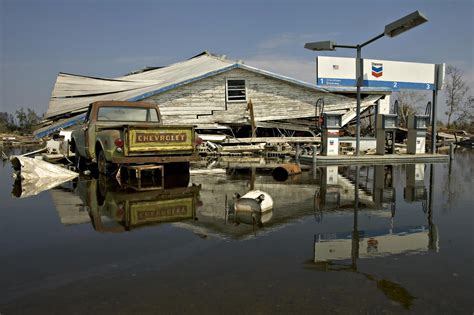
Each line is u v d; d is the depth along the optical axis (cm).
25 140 3356
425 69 1418
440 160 1374
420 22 1061
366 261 296
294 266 284
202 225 411
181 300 229
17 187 704
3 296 237
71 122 1510
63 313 215
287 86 2097
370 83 1339
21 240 358
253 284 252
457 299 229
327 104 2152
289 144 1994
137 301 228
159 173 898
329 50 1291
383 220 438
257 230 390
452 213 477
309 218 447
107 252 320
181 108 1930
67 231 389
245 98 2028
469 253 316
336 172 979
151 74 2683
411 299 229
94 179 816
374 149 1698
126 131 750
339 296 233
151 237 366
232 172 973
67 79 2353
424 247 333
